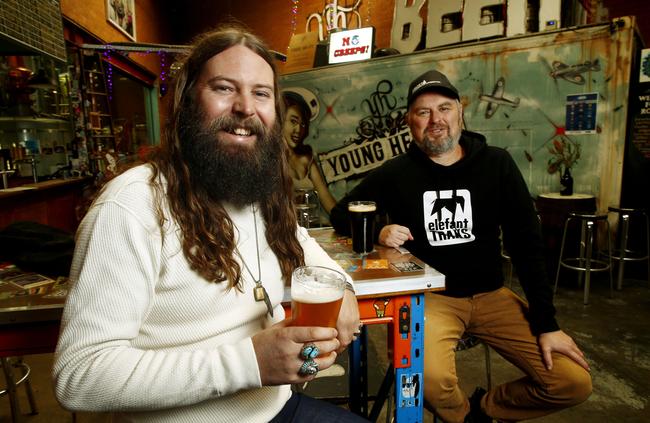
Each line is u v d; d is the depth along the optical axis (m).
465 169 1.68
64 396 0.65
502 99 3.88
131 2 6.31
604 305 3.04
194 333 0.78
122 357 0.66
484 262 1.65
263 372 0.66
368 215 1.39
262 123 0.88
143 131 7.34
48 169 4.41
